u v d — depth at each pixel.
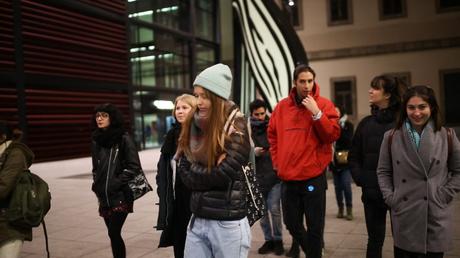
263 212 2.63
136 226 6.36
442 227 2.92
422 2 25.52
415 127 3.01
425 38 25.47
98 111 4.07
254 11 8.06
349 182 6.18
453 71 24.91
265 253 4.83
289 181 3.80
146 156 19.00
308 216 3.75
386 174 3.19
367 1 26.62
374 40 26.53
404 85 3.56
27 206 3.34
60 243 5.64
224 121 2.41
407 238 2.99
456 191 2.92
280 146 3.86
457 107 24.84
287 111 3.87
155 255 5.00
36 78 16.34
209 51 29.30
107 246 5.46
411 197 2.96
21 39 15.88
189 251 2.58
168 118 25.09
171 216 3.55
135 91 22.30
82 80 18.41
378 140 3.54
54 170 14.23
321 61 27.73
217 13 29.59
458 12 24.75
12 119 15.53
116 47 20.56
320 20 27.62
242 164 2.43
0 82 15.20
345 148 6.24
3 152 3.38
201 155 2.41
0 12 15.24
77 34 18.33
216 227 2.48
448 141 2.95
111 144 4.04
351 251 4.76
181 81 26.53
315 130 3.72
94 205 8.24
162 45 23.53
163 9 24.80
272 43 7.89
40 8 16.73
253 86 8.11
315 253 3.72
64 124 17.62
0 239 3.31
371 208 3.61
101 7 19.55
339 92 27.44
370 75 26.66
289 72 7.71
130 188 4.00
